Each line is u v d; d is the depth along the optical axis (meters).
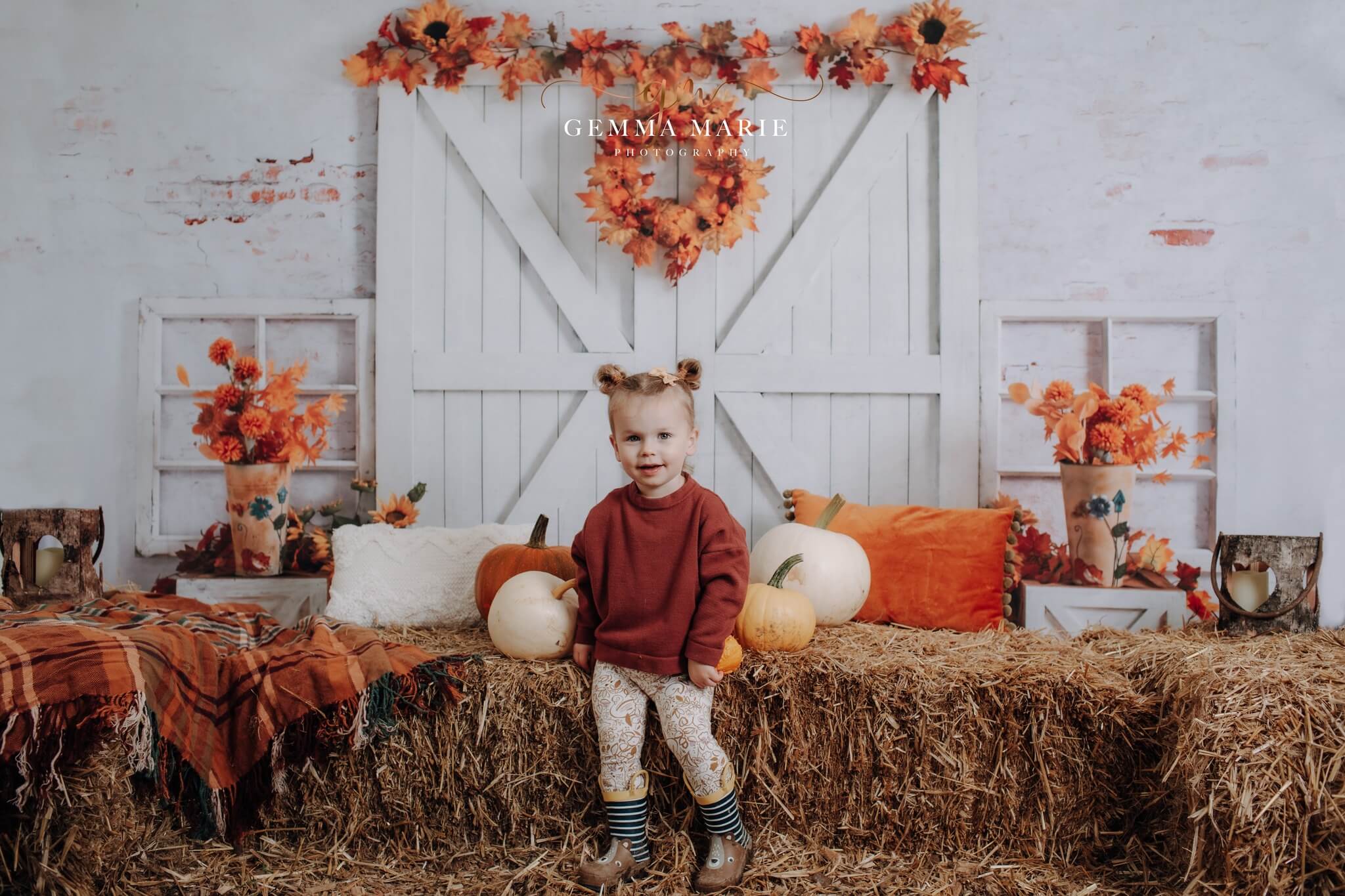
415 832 1.88
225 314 2.89
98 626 1.92
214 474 2.96
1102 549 2.56
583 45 2.80
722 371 2.86
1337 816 1.51
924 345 2.86
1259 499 2.82
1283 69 2.81
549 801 1.90
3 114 2.91
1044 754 1.84
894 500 2.86
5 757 1.51
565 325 2.91
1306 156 2.80
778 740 1.91
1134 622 2.56
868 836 1.88
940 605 2.37
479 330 2.91
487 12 2.90
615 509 1.92
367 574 2.46
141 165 2.92
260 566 2.66
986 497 2.83
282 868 1.79
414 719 1.88
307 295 2.93
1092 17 2.84
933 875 1.78
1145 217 2.84
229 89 2.92
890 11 2.85
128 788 1.71
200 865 1.78
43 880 1.56
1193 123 2.83
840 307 2.87
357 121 2.92
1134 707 1.83
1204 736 1.63
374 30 2.90
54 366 2.91
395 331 2.87
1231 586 2.35
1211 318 2.80
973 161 2.81
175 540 2.89
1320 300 2.80
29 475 2.91
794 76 2.87
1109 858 1.83
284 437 2.70
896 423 2.86
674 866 1.78
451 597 2.44
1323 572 2.80
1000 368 2.88
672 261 2.81
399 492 2.88
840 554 2.30
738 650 1.92
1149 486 2.87
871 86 2.87
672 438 1.84
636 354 2.87
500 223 2.90
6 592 2.36
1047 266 2.85
